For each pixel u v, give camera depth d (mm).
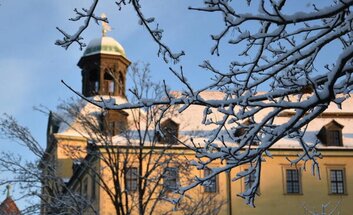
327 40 8547
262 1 7828
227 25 8086
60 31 8367
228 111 8922
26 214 26969
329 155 44375
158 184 26203
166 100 8859
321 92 8242
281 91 8953
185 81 8734
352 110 48156
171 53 8672
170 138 26703
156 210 35125
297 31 9000
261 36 8430
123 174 28906
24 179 26734
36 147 27641
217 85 9359
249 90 9219
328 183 44031
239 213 42438
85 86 52500
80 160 28047
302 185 43812
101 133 28047
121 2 8250
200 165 9461
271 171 43906
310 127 46531
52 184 28531
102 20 8453
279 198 43438
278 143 44406
